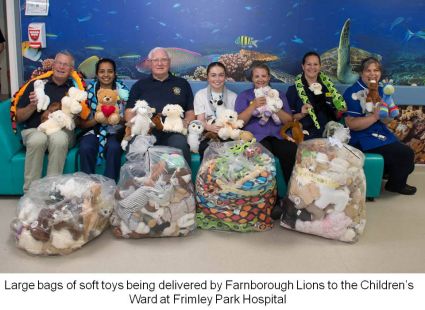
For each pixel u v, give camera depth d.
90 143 2.63
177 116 2.73
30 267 1.92
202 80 3.32
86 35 3.21
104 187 2.27
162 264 1.97
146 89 2.85
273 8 3.21
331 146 2.29
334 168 2.18
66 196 2.09
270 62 3.30
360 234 2.25
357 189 2.21
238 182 2.17
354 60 3.31
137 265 1.96
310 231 2.26
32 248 1.98
